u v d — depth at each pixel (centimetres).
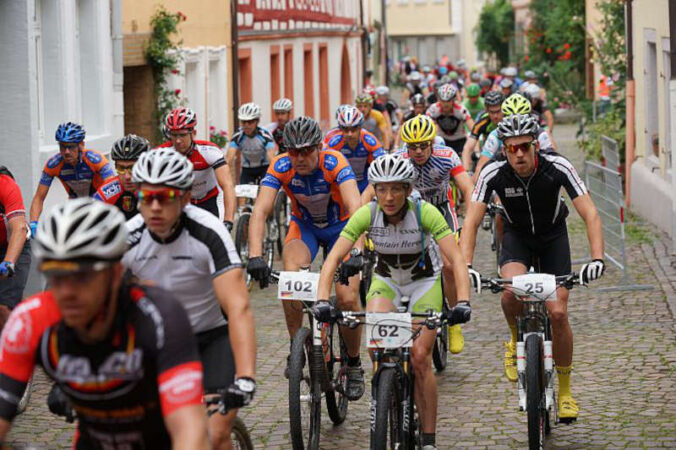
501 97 1891
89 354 520
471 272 936
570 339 982
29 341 526
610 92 2991
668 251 2012
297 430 905
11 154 1633
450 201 1316
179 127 1318
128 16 2311
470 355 1334
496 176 990
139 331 517
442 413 1085
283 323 1541
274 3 3684
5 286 1117
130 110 2433
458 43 12481
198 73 2811
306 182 1066
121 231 494
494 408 1098
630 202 2695
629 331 1413
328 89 4647
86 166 1332
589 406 1090
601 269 922
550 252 1020
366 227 905
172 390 516
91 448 577
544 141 1414
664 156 2323
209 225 662
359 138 1540
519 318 963
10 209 1092
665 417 1044
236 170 2144
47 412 1117
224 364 695
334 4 4791
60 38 1794
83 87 2009
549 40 5734
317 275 970
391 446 840
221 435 657
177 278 670
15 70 1616
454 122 2331
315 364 951
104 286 495
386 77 7769
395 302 927
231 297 652
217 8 3002
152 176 636
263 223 1029
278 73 3775
